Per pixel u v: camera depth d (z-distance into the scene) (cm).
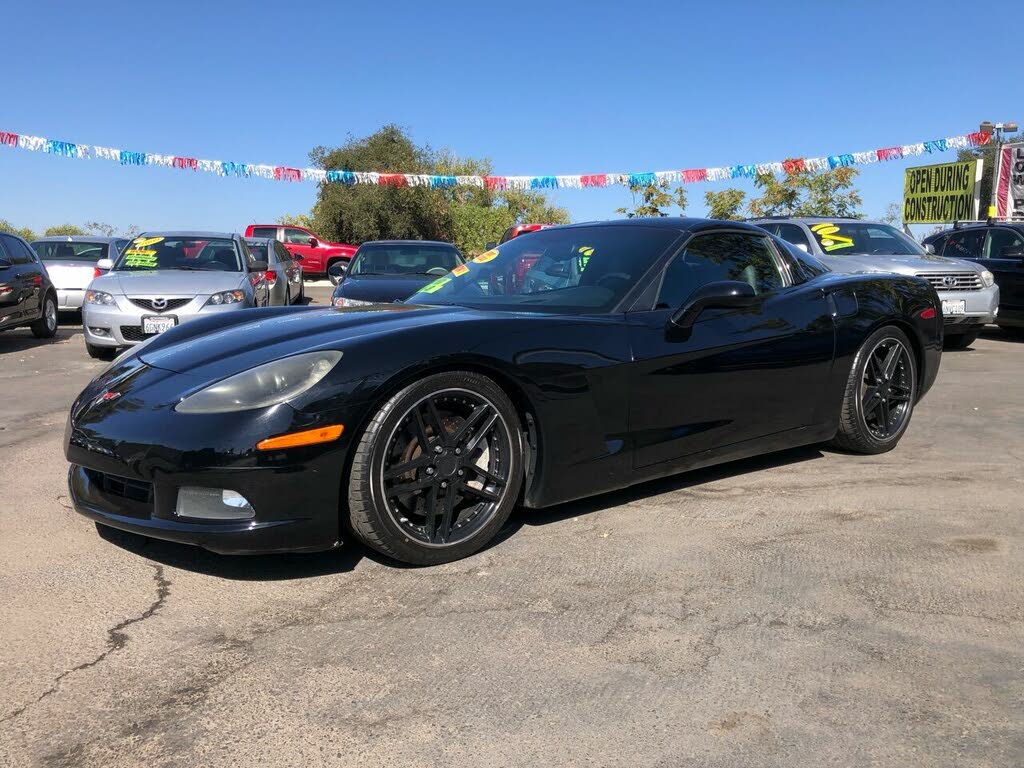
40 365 828
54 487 387
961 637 243
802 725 199
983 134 1519
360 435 270
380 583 279
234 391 266
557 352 307
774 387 383
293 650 234
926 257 959
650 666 226
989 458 445
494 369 292
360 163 3300
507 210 3844
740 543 317
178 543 288
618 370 321
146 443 265
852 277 441
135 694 211
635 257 366
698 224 387
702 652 234
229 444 256
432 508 288
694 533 327
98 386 309
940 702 209
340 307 366
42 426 527
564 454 312
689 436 351
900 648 237
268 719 200
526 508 336
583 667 225
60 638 240
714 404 358
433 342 282
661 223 392
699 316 355
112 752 187
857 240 983
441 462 288
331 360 269
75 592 271
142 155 1351
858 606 263
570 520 341
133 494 276
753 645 238
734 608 262
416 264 950
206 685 215
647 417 334
